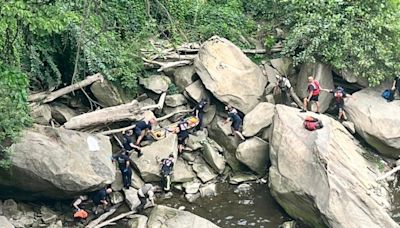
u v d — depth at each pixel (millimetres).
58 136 15188
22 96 13391
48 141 14891
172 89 18922
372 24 18156
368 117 17641
